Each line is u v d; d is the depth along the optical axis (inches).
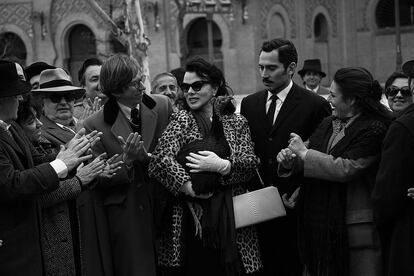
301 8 1214.3
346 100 206.5
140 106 221.5
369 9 1288.1
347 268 201.2
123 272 212.8
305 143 218.8
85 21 1133.1
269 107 233.0
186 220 209.5
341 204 202.4
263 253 228.2
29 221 188.7
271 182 229.3
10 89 185.0
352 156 199.3
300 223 210.4
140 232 212.7
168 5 1073.5
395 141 187.2
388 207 187.6
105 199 214.5
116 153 215.0
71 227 213.0
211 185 202.4
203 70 211.5
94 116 220.7
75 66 1160.8
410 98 251.4
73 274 209.2
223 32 1115.9
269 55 226.5
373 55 1289.4
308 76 453.7
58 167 187.3
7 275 184.1
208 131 213.8
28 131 213.5
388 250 196.2
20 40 1179.3
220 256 207.3
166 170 205.2
